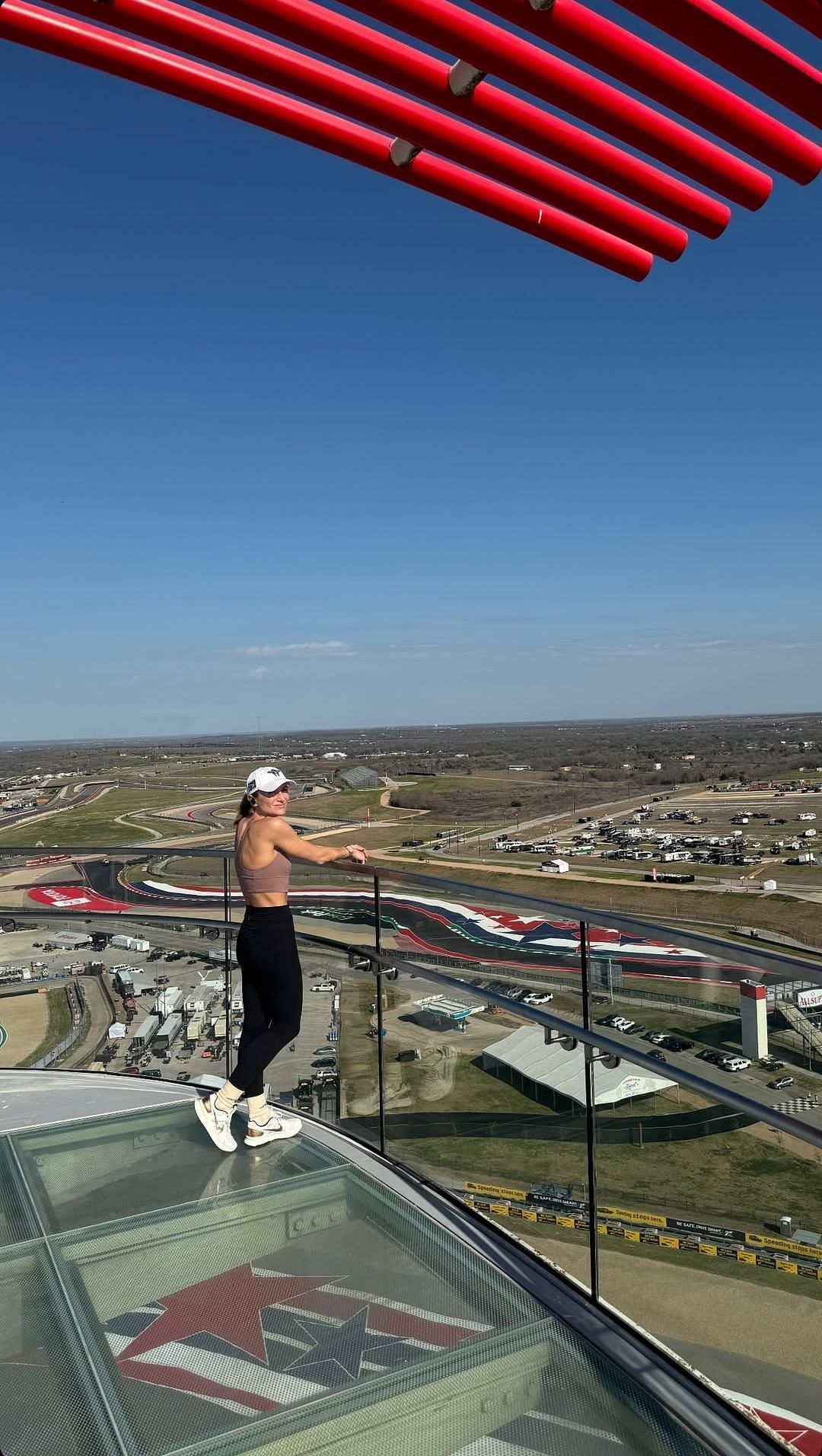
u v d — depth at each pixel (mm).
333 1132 3525
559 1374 1981
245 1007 3410
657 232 2336
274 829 3318
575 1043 2705
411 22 1718
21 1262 2490
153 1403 1889
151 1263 2467
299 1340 2098
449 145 2051
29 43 1850
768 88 1871
